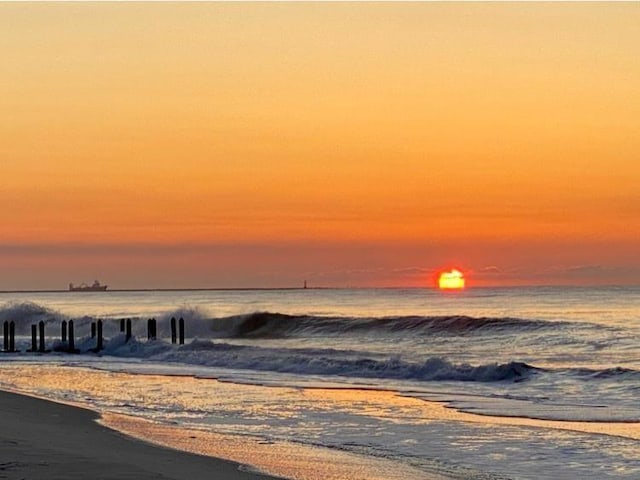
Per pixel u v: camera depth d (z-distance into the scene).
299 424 20.92
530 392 27.80
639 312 84.06
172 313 64.69
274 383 30.86
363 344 51.88
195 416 22.17
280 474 14.53
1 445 16.19
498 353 43.66
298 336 60.00
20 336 64.62
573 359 39.97
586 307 99.19
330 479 14.36
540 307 100.31
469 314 82.69
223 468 14.77
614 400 25.56
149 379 32.50
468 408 23.88
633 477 15.20
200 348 46.62
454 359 40.56
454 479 14.81
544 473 15.48
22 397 24.16
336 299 153.00
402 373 33.12
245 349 45.53
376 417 22.11
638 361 38.62
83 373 35.56
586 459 16.66
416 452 17.23
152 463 14.94
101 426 19.38
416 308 101.50
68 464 14.46
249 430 19.89
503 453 17.19
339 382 31.08
